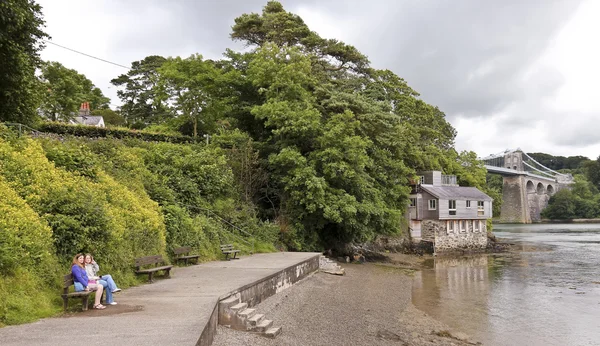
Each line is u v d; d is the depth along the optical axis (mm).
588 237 69438
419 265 36906
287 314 14539
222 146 31625
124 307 10500
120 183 19094
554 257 43062
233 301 12148
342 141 29828
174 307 10461
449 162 59875
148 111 58344
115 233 13727
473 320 18234
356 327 14914
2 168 12906
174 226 19500
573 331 17188
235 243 24547
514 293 24375
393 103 48750
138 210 16891
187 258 18859
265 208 32188
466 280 28734
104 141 23266
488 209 54562
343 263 32906
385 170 37406
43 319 9234
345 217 29609
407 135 43531
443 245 49094
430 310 19656
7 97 18734
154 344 7324
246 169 29297
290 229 29641
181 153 27031
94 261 11586
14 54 17797
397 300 20938
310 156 30406
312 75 36500
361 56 39938
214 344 9812
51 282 10812
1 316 8719
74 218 12570
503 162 150000
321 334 13258
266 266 18984
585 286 26797
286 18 38906
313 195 28625
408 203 42125
